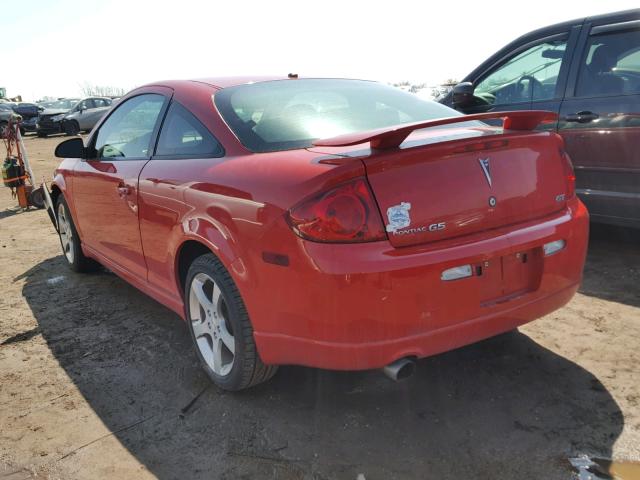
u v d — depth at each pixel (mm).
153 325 3693
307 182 2131
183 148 2980
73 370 3135
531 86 4746
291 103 2902
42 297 4312
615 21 4230
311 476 2186
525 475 2119
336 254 2057
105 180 3650
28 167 8281
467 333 2262
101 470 2291
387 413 2559
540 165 2506
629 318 3330
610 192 4215
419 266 2090
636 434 2307
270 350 2383
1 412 2748
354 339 2105
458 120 2146
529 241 2357
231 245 2412
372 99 3125
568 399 2574
